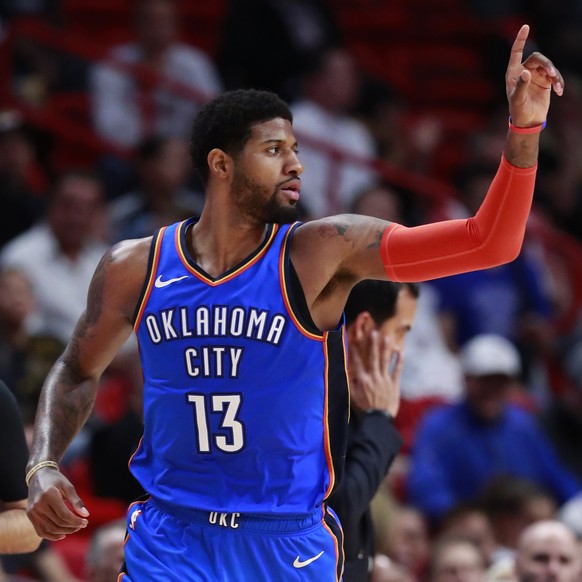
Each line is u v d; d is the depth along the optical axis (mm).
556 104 33812
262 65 31938
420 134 32531
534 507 19516
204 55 32000
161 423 8898
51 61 29531
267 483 8727
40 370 19953
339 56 29703
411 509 20297
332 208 28188
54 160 29438
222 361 8695
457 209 28797
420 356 24203
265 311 8680
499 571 16922
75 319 23094
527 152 8258
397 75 36875
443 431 21859
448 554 16953
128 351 21391
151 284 8938
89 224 23375
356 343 10820
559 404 25812
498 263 8531
